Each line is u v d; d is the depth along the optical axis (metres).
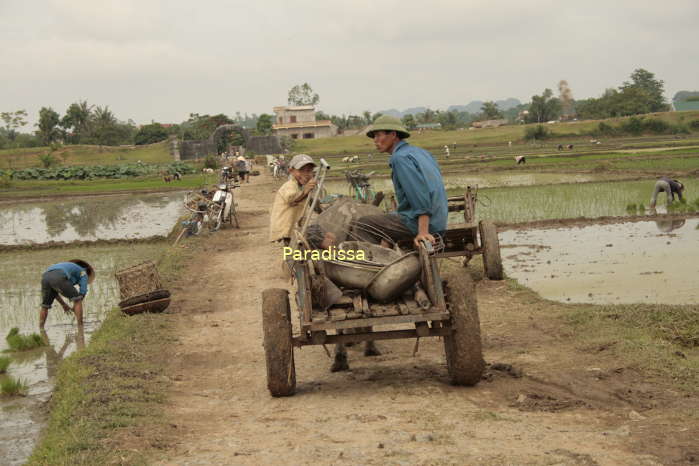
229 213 20.36
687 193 22.73
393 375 6.17
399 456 3.81
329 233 5.44
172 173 59.91
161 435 4.73
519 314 8.49
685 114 98.00
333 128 114.88
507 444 3.98
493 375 5.90
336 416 4.89
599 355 6.38
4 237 22.25
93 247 18.92
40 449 4.80
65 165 86.81
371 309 5.30
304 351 7.66
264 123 107.50
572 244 14.19
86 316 10.70
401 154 5.39
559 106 134.25
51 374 7.78
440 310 5.20
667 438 3.92
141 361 7.21
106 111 121.00
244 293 11.05
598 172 35.06
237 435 4.61
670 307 7.81
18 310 11.37
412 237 5.80
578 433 4.18
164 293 9.60
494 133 96.44
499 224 17.67
